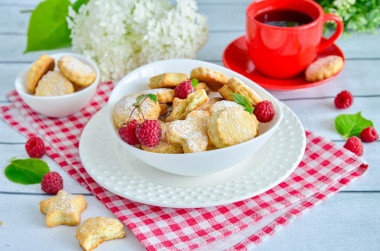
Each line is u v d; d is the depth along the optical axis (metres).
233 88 0.89
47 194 0.89
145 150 0.85
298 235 0.83
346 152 0.91
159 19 1.05
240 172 0.87
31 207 0.87
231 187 0.85
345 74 1.07
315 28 0.99
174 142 0.84
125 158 0.90
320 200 0.86
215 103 0.88
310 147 0.92
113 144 0.92
